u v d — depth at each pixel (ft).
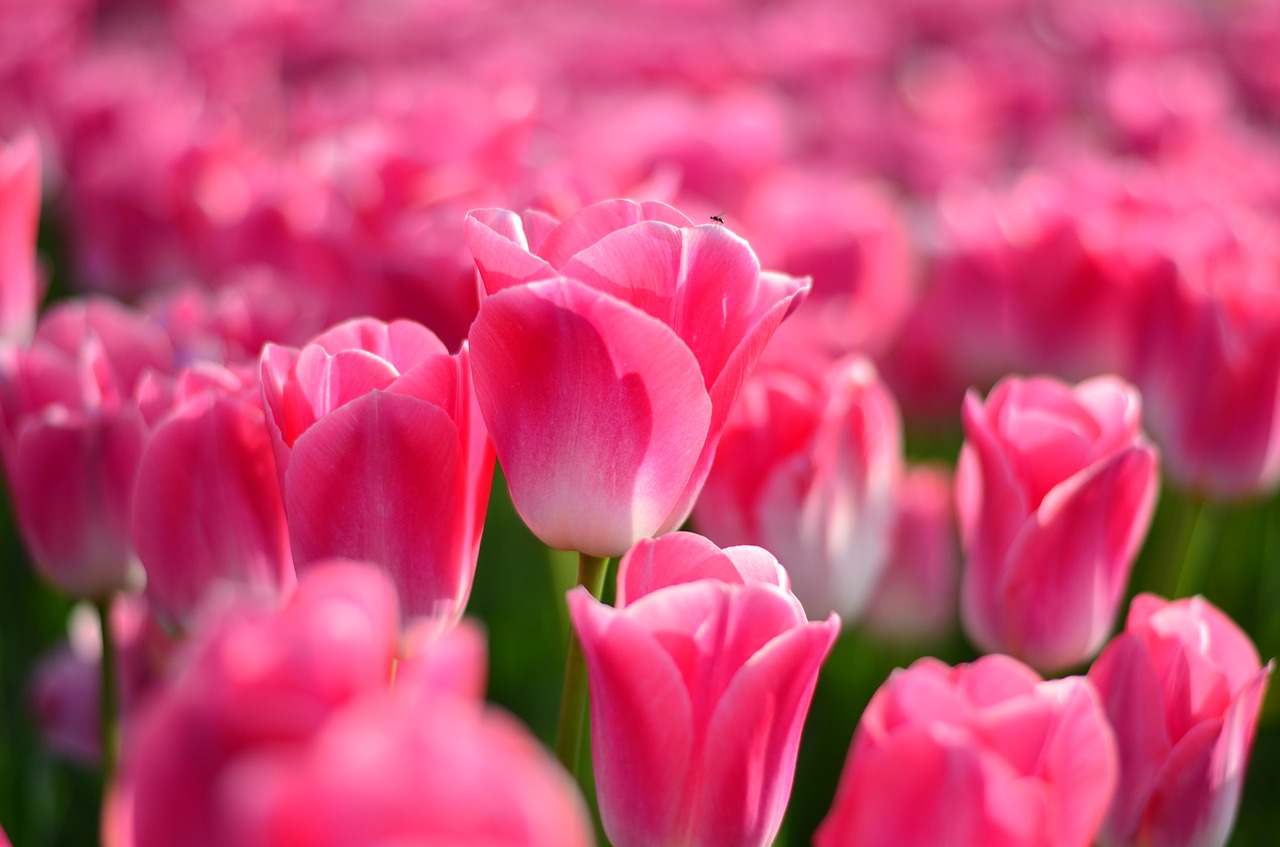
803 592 1.98
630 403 1.52
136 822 1.15
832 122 4.50
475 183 2.31
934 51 6.40
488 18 5.68
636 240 1.50
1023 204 2.76
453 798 1.03
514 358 1.52
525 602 2.82
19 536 2.80
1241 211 2.87
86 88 3.71
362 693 1.16
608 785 1.49
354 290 2.15
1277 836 2.43
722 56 4.81
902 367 3.02
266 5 5.03
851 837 1.35
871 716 1.36
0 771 2.34
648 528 1.57
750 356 1.56
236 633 1.15
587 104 4.09
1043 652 1.87
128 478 1.84
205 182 2.98
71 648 2.41
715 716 1.44
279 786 1.04
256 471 1.66
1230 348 2.15
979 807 1.32
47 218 4.11
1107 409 1.86
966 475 1.91
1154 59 5.49
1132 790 1.63
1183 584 2.40
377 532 1.53
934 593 2.53
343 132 3.18
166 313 2.12
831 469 1.95
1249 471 2.20
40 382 1.86
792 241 2.74
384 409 1.50
